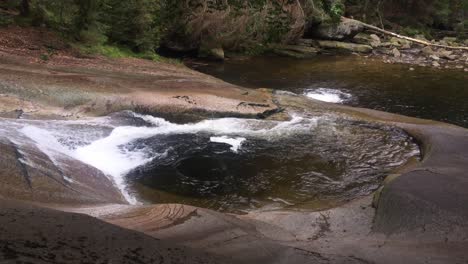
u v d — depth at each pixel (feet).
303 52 74.74
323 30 80.84
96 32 48.01
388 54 79.77
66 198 17.78
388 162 28.04
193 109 33.30
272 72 61.67
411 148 30.32
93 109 31.07
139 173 24.97
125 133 29.89
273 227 17.90
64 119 29.25
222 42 67.15
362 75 61.87
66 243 8.87
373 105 47.03
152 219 15.88
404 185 20.39
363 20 101.40
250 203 22.48
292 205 22.40
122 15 51.49
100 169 24.38
